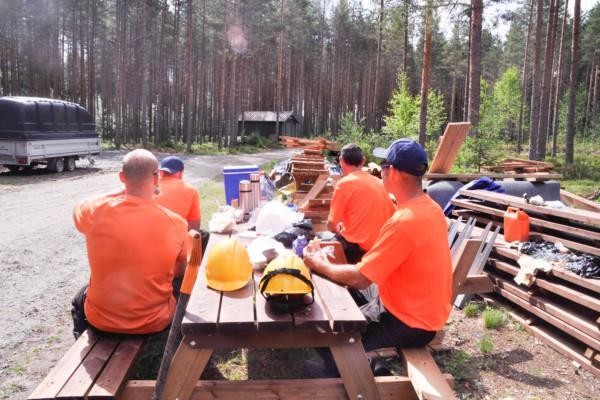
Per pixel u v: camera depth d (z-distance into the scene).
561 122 43.00
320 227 5.87
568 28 50.16
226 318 2.31
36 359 3.90
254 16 44.19
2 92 41.88
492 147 18.91
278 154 39.19
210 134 54.97
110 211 2.87
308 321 2.30
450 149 8.77
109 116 47.03
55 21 41.69
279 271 2.39
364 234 4.20
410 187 2.70
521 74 57.12
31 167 19.30
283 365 3.73
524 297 4.65
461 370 3.74
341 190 4.30
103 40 47.38
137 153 2.97
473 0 16.50
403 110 26.47
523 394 3.42
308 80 67.38
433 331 2.73
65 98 45.50
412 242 2.57
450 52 54.56
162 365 2.51
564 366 3.85
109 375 2.50
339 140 26.44
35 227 9.03
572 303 4.36
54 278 6.05
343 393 2.58
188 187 4.63
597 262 4.34
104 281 2.86
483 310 5.05
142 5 38.34
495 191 6.96
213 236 4.11
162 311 3.02
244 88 53.03
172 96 54.50
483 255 5.18
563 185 17.17
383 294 2.83
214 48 47.59
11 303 5.15
